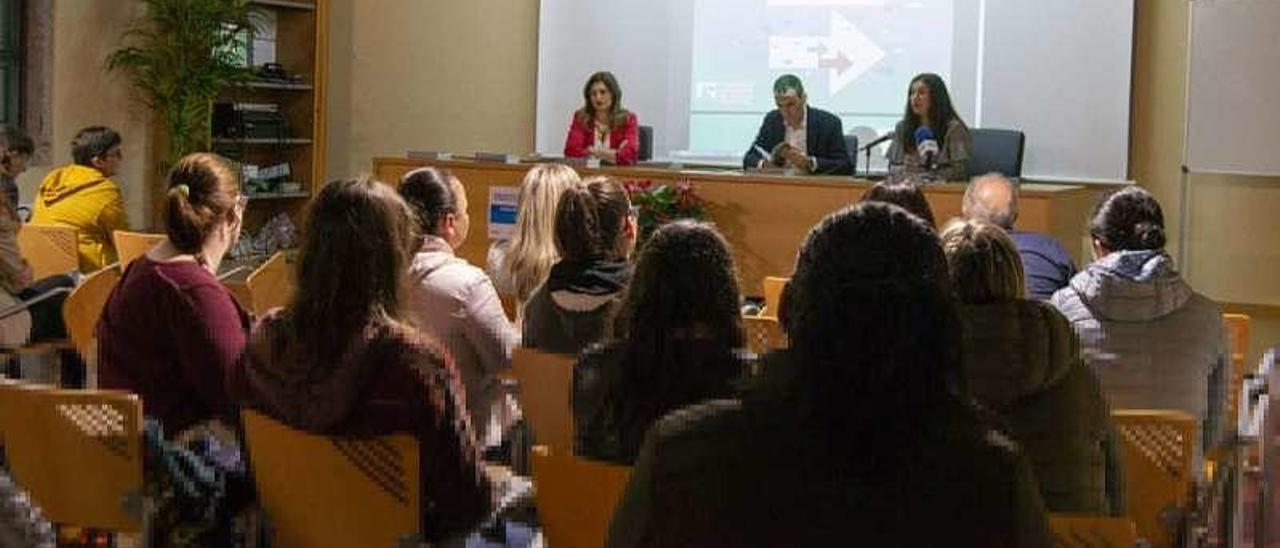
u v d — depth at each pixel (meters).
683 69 10.72
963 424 1.68
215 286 3.40
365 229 2.86
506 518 3.25
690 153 10.73
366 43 10.52
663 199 7.18
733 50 10.60
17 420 3.07
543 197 4.56
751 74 10.56
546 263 4.54
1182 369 3.75
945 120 7.80
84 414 3.01
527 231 4.58
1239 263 9.15
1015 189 5.39
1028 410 2.85
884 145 10.16
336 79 10.42
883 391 1.66
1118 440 2.98
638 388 2.80
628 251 3.99
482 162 7.71
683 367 2.78
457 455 2.87
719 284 2.82
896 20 10.17
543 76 11.10
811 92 10.41
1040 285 4.98
